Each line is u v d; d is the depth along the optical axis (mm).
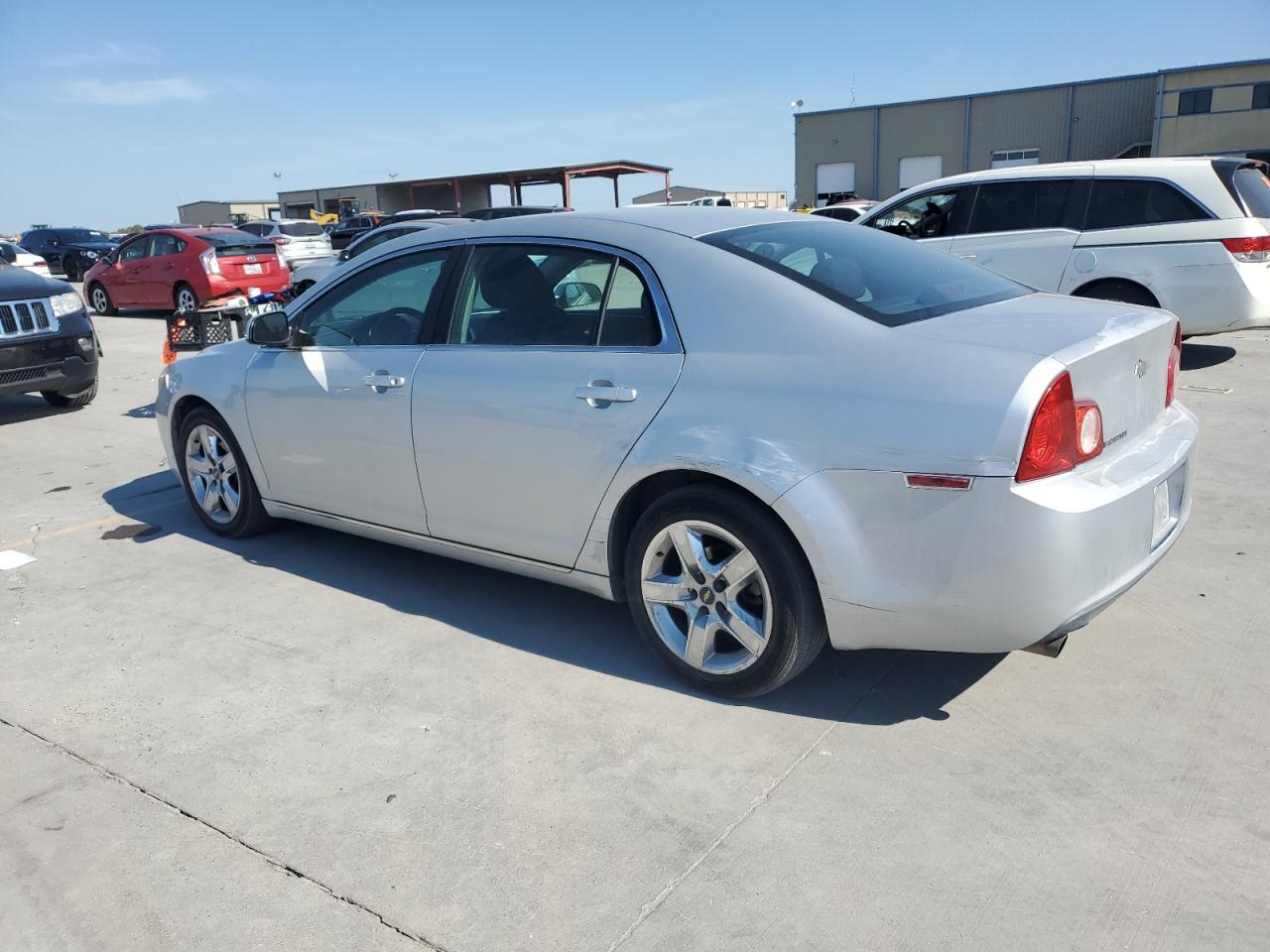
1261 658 3305
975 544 2576
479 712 3154
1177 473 3043
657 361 3096
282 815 2645
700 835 2508
